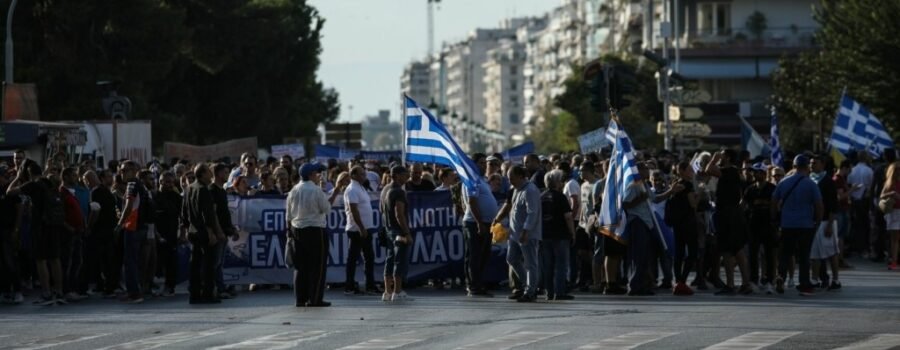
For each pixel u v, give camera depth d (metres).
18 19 56.88
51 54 57.62
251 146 52.50
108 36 58.38
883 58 57.03
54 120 57.50
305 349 17.73
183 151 50.56
